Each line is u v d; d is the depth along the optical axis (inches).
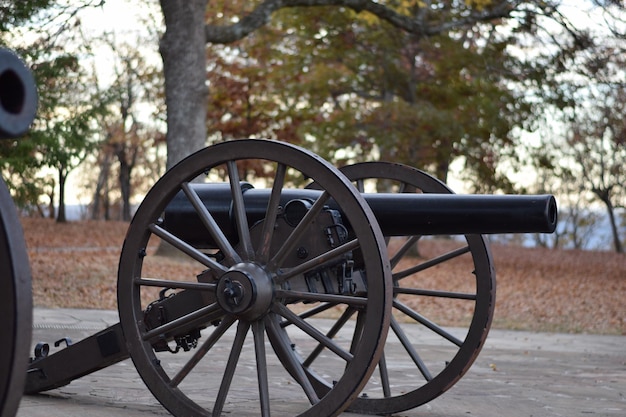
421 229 197.2
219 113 1285.7
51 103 645.9
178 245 195.3
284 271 189.9
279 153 184.4
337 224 193.9
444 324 537.6
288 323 194.1
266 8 772.6
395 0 835.4
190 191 195.5
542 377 323.0
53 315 475.2
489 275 222.1
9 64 87.5
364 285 212.8
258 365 185.9
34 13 597.3
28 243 1026.1
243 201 194.2
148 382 198.5
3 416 106.3
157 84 1423.5
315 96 1060.5
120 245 1095.6
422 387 223.3
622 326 577.3
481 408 241.1
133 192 2085.4
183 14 760.3
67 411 202.8
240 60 1253.7
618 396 278.5
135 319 201.0
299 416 179.6
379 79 1041.5
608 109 1095.0
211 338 191.2
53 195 1765.5
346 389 175.9
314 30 1029.2
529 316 611.5
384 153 1016.2
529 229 187.6
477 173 1082.1
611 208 1584.6
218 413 187.9
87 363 212.5
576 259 1218.6
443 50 971.9
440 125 953.5
